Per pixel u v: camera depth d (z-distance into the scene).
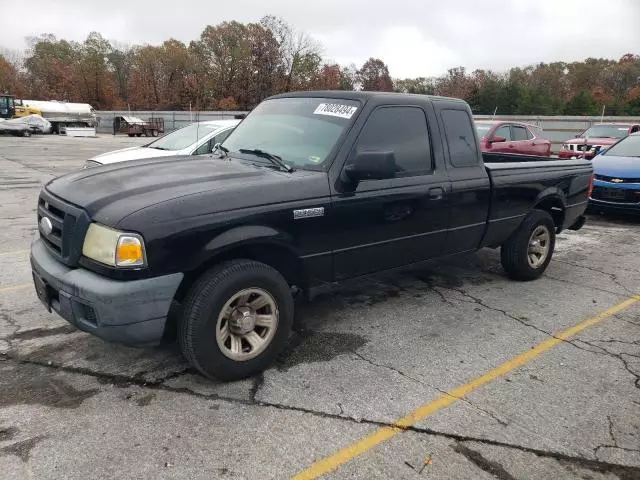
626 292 5.50
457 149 4.62
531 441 2.87
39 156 21.22
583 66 85.38
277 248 3.50
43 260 3.33
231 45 76.31
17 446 2.66
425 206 4.27
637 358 3.93
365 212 3.84
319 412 3.06
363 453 2.71
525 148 14.38
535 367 3.73
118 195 3.12
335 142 3.77
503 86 74.62
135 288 2.88
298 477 2.51
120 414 2.97
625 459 2.75
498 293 5.31
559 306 5.00
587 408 3.21
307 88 73.06
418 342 4.07
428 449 2.76
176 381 3.35
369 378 3.48
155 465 2.55
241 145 4.26
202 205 3.08
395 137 4.09
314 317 4.52
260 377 3.44
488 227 4.98
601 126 15.91
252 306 3.37
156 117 53.81
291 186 3.46
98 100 87.25
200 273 3.26
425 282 5.61
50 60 91.44
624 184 9.09
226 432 2.84
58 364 3.52
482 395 3.32
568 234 8.50
